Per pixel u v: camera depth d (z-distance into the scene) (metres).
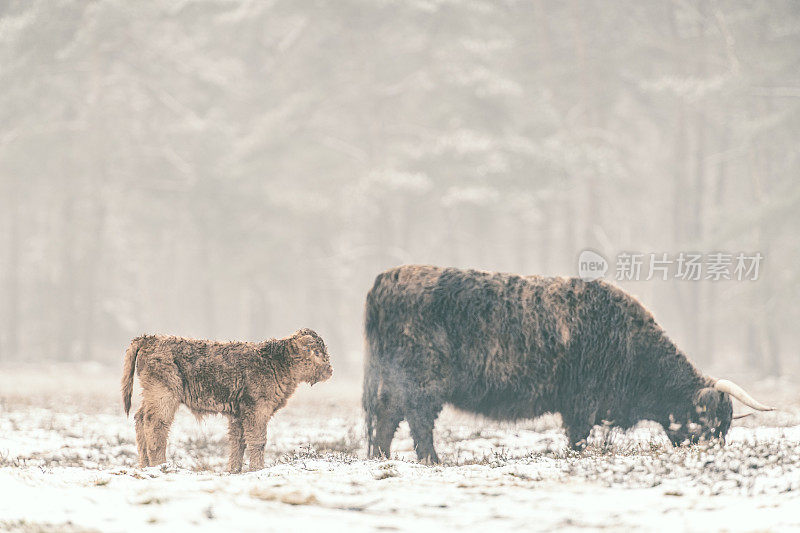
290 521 20.59
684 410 33.56
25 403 61.06
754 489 23.23
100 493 23.45
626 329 33.56
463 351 33.03
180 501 22.22
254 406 30.05
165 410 29.80
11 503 22.00
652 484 24.50
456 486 25.08
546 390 33.00
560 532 19.72
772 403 69.25
